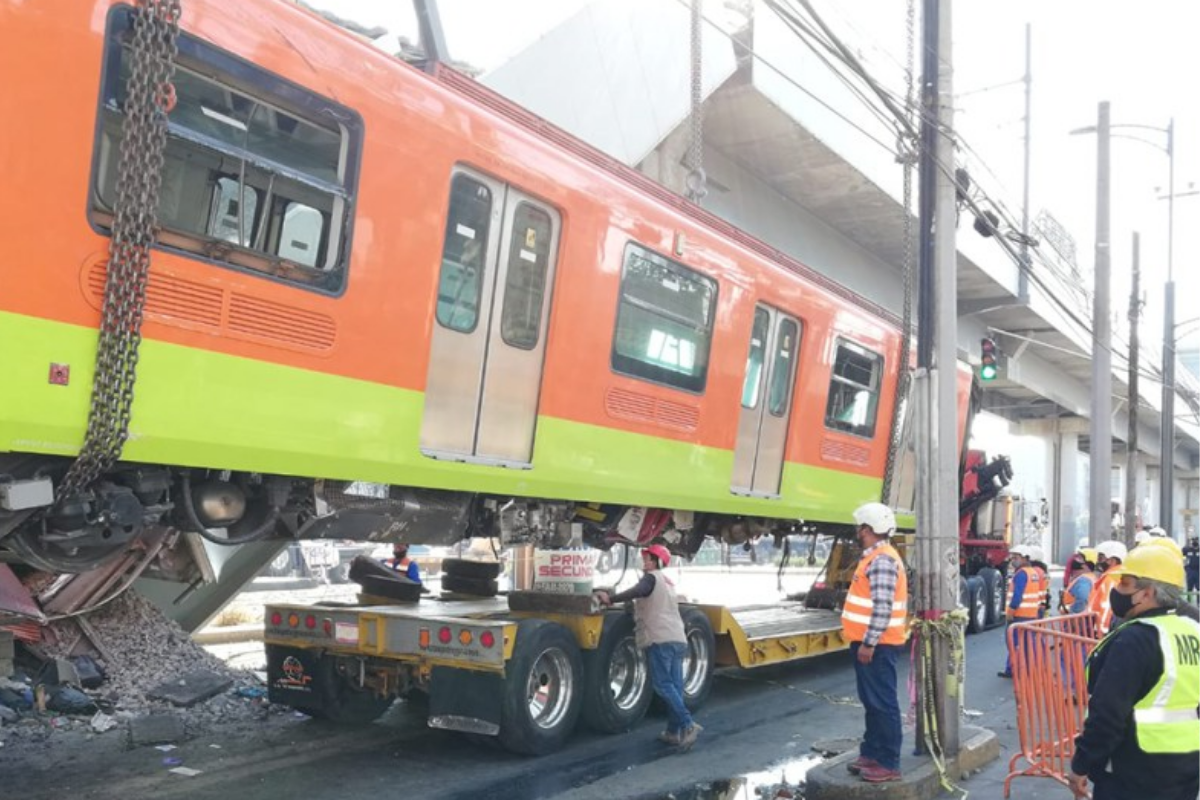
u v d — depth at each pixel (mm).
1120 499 77250
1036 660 6711
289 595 18500
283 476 5703
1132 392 21781
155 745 7219
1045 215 25609
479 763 7117
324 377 5438
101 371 4395
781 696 10195
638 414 7887
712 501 8844
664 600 7844
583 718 7969
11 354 4152
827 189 19328
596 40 13047
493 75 11656
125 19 4543
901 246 23172
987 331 27094
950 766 6781
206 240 4902
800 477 10219
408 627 7320
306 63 5336
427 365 6039
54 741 7129
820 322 10391
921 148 7469
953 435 7211
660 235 8039
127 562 8297
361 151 5621
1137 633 3699
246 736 7621
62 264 4309
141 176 4457
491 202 6582
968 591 15812
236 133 5090
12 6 4145
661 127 14109
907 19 9305
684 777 6934
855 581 6492
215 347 4914
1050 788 6672
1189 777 3633
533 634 7234
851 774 6383
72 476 4453
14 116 4148
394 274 5801
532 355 7004
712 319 8711
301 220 5375
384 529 6566
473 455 6555
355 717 8117
